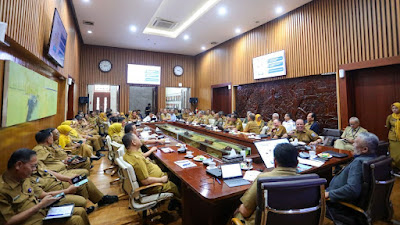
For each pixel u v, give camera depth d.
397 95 4.17
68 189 2.11
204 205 2.04
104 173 4.08
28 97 2.56
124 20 6.54
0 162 1.99
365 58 4.41
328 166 2.21
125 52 9.91
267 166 2.13
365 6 4.41
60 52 3.73
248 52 7.61
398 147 3.73
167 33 8.28
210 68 9.98
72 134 4.52
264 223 1.15
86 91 9.13
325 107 5.21
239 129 5.45
